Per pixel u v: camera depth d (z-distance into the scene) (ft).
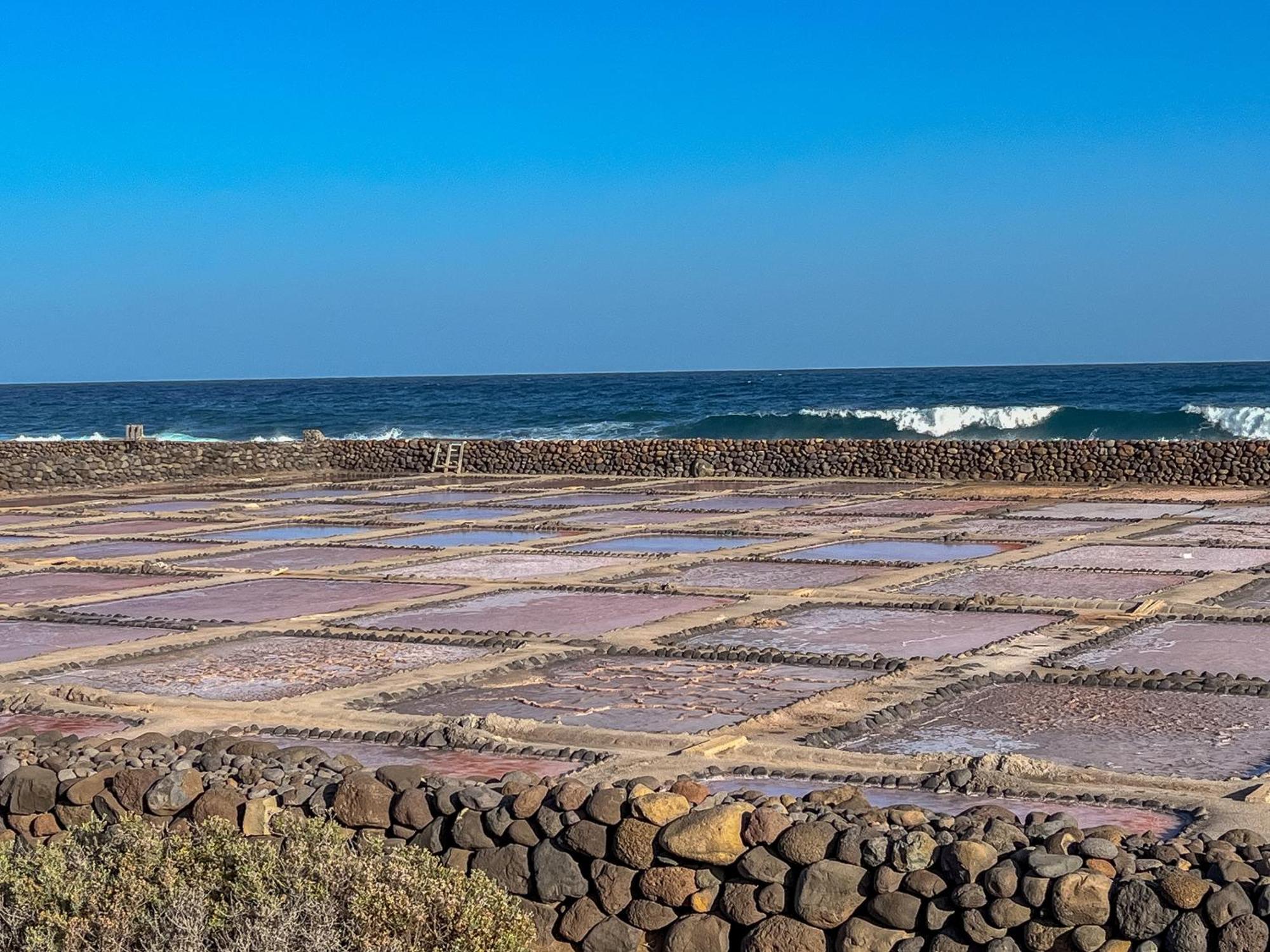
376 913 17.26
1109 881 16.35
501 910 17.75
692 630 41.01
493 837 19.36
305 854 18.16
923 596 46.65
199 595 50.52
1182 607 43.68
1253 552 56.80
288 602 48.24
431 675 35.35
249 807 19.98
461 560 58.85
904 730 29.55
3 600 49.90
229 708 32.14
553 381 636.07
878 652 37.86
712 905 18.11
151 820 20.43
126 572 56.75
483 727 29.45
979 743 28.32
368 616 44.65
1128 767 26.25
